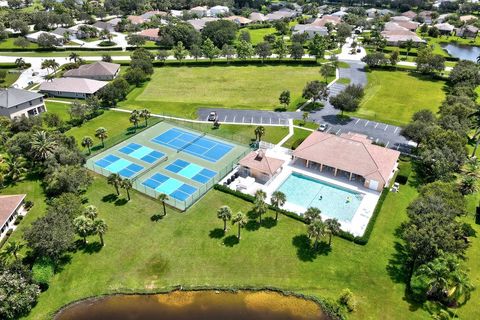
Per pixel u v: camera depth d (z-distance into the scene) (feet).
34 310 163.22
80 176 235.40
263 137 310.86
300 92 411.95
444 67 449.06
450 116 287.89
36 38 595.06
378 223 214.28
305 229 208.95
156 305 167.63
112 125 334.85
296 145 290.35
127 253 192.44
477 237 204.23
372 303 165.89
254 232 206.28
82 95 395.96
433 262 160.86
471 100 336.29
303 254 191.93
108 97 367.45
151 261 187.93
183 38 576.61
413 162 274.77
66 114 356.18
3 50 561.02
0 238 199.00
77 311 164.76
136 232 206.18
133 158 283.59
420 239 169.58
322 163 258.98
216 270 183.11
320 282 176.65
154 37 625.82
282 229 208.85
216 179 257.14
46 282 171.01
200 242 199.41
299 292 172.14
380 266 184.85
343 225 214.69
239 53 514.27
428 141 261.24
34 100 350.23
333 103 336.29
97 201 231.71
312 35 654.12
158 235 204.13
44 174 255.09
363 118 346.95
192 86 432.66
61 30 619.26
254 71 487.61
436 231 170.40
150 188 246.88
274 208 223.30
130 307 166.71
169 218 217.36
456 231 181.27
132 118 319.06
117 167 271.49
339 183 252.21
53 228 177.68
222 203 230.89
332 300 166.91
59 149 254.47
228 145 303.07
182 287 175.01
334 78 456.04
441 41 651.25
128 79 418.72
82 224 186.60
